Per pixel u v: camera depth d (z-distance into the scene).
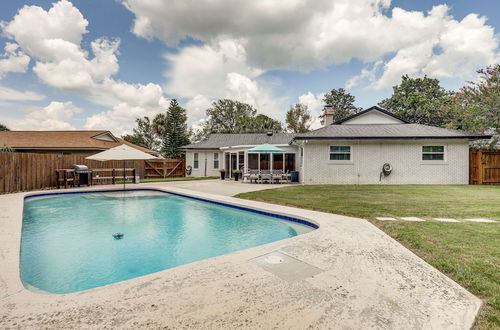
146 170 20.81
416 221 5.67
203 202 9.96
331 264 3.38
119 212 9.02
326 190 11.57
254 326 2.05
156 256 5.06
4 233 4.81
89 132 24.14
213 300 2.45
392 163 14.19
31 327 2.02
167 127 32.41
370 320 2.14
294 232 6.48
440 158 13.99
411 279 2.92
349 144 14.41
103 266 4.54
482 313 2.24
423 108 30.98
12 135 22.48
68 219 8.06
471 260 3.43
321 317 2.18
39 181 12.28
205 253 5.23
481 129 16.39
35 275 4.13
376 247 4.05
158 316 2.18
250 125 41.97
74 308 2.31
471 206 7.39
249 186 13.93
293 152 17.59
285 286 2.75
